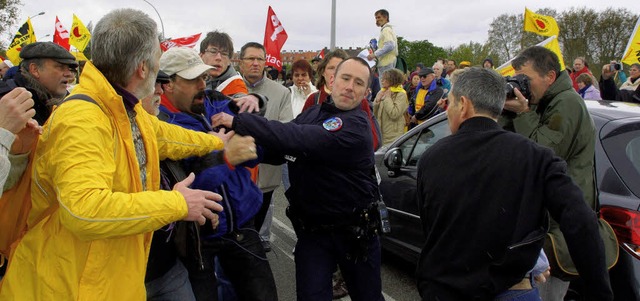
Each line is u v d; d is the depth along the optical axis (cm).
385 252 444
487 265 172
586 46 2848
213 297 224
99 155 144
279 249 468
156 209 145
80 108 146
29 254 153
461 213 176
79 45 951
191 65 221
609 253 231
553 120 244
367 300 251
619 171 258
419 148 400
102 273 152
